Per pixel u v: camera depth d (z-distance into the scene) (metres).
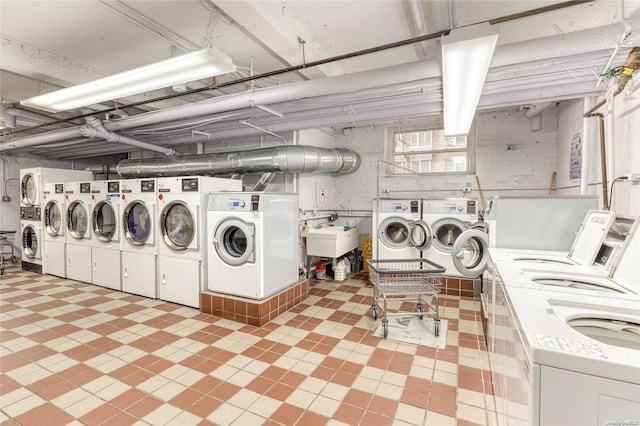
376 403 1.92
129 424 1.74
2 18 2.49
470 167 5.27
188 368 2.32
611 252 1.70
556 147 4.63
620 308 1.05
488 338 2.49
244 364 2.38
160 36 2.78
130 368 2.31
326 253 4.60
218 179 3.80
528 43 2.13
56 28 2.65
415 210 4.43
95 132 4.09
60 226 4.99
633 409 0.68
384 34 2.83
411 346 2.67
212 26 2.58
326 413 1.83
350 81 2.65
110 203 4.30
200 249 3.54
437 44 2.36
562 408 0.73
